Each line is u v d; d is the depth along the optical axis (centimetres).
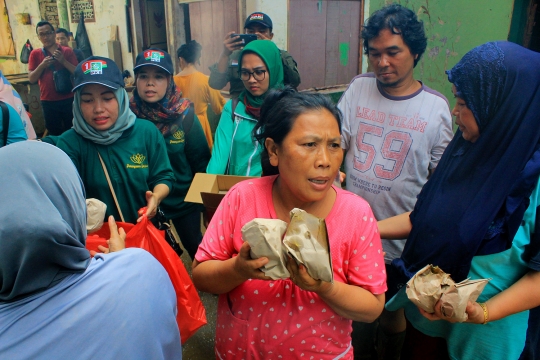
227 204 136
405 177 225
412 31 205
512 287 138
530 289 135
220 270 123
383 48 208
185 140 292
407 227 180
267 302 129
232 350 138
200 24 513
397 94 224
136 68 276
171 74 286
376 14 212
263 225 105
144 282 99
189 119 290
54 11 602
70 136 224
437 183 163
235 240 133
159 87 278
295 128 117
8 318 85
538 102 134
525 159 137
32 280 87
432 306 131
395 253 235
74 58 526
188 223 300
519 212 136
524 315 145
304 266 103
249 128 262
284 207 131
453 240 149
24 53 604
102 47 600
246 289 130
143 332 95
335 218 127
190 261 350
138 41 566
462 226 147
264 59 254
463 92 143
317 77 506
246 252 109
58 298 89
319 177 116
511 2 340
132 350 92
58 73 509
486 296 148
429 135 219
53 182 90
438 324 164
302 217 106
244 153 265
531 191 136
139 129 234
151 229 191
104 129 218
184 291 188
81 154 222
